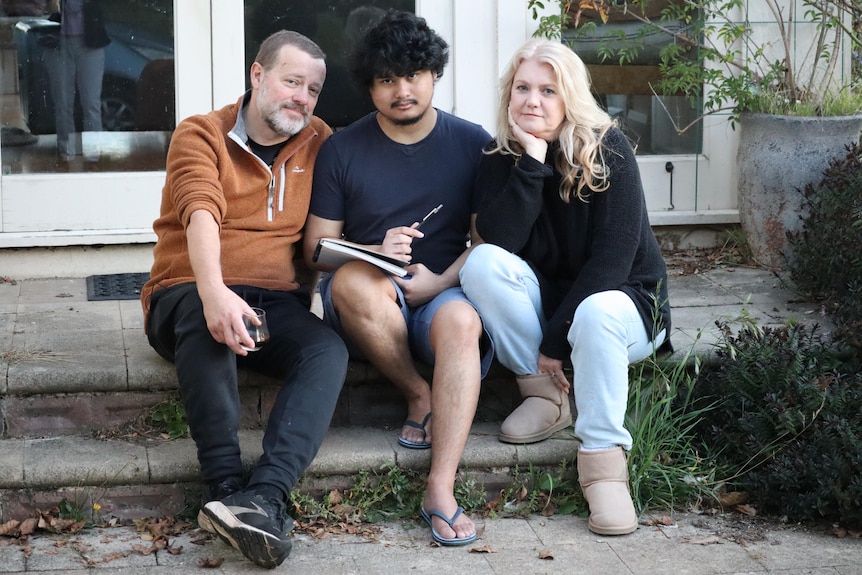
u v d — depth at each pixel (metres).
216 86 5.02
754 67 5.42
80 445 3.54
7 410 3.61
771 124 4.94
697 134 5.51
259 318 3.25
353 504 3.50
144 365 3.69
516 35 5.17
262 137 3.57
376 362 3.58
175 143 3.48
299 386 3.28
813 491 3.47
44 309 4.37
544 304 3.63
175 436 3.63
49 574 3.03
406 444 3.58
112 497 3.40
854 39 5.18
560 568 3.15
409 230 3.45
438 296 3.57
